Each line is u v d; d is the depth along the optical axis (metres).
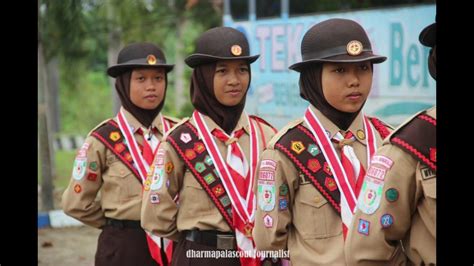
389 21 11.45
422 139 4.57
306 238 5.51
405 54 11.22
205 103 6.67
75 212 7.97
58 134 26.61
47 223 14.53
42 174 15.07
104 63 30.67
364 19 11.88
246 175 6.57
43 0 14.57
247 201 6.46
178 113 21.00
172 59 24.17
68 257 12.06
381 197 4.68
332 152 5.54
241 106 6.73
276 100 14.16
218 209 6.44
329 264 5.36
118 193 7.86
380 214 4.68
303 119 5.73
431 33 4.88
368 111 11.93
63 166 22.11
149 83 8.02
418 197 4.63
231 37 6.55
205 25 18.81
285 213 5.61
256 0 15.77
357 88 5.41
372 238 4.72
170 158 6.66
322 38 5.43
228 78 6.55
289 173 5.59
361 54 5.35
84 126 30.06
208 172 6.52
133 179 7.86
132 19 17.11
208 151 6.57
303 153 5.57
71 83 21.14
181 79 21.56
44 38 14.84
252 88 14.80
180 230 6.65
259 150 6.68
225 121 6.65
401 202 4.64
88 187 7.91
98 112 30.50
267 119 14.45
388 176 4.66
